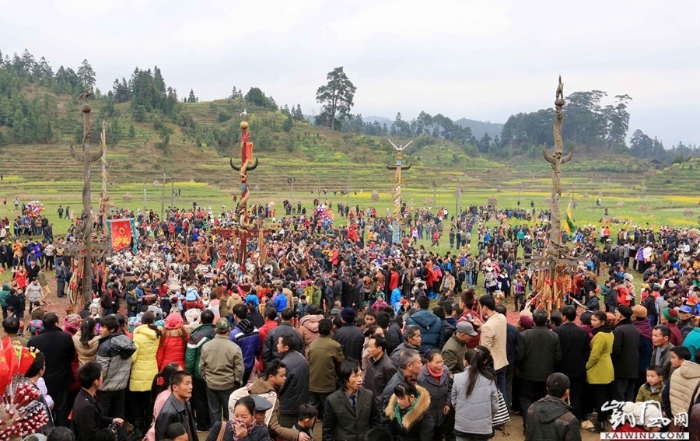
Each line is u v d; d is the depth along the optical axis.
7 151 140.00
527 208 110.25
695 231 69.56
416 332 12.28
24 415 8.97
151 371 12.55
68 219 73.31
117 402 12.09
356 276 31.00
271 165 151.12
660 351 14.05
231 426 9.12
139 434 12.58
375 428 9.23
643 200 131.62
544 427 9.20
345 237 58.44
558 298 21.33
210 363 12.23
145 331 12.59
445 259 35.56
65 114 175.62
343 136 193.75
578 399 13.88
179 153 152.62
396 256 38.50
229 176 140.38
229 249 43.62
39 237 56.19
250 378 14.05
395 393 9.84
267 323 14.55
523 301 31.50
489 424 10.55
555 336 13.53
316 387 12.36
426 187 149.88
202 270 33.41
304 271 33.62
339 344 12.62
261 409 9.33
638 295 37.09
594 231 61.81
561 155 21.44
